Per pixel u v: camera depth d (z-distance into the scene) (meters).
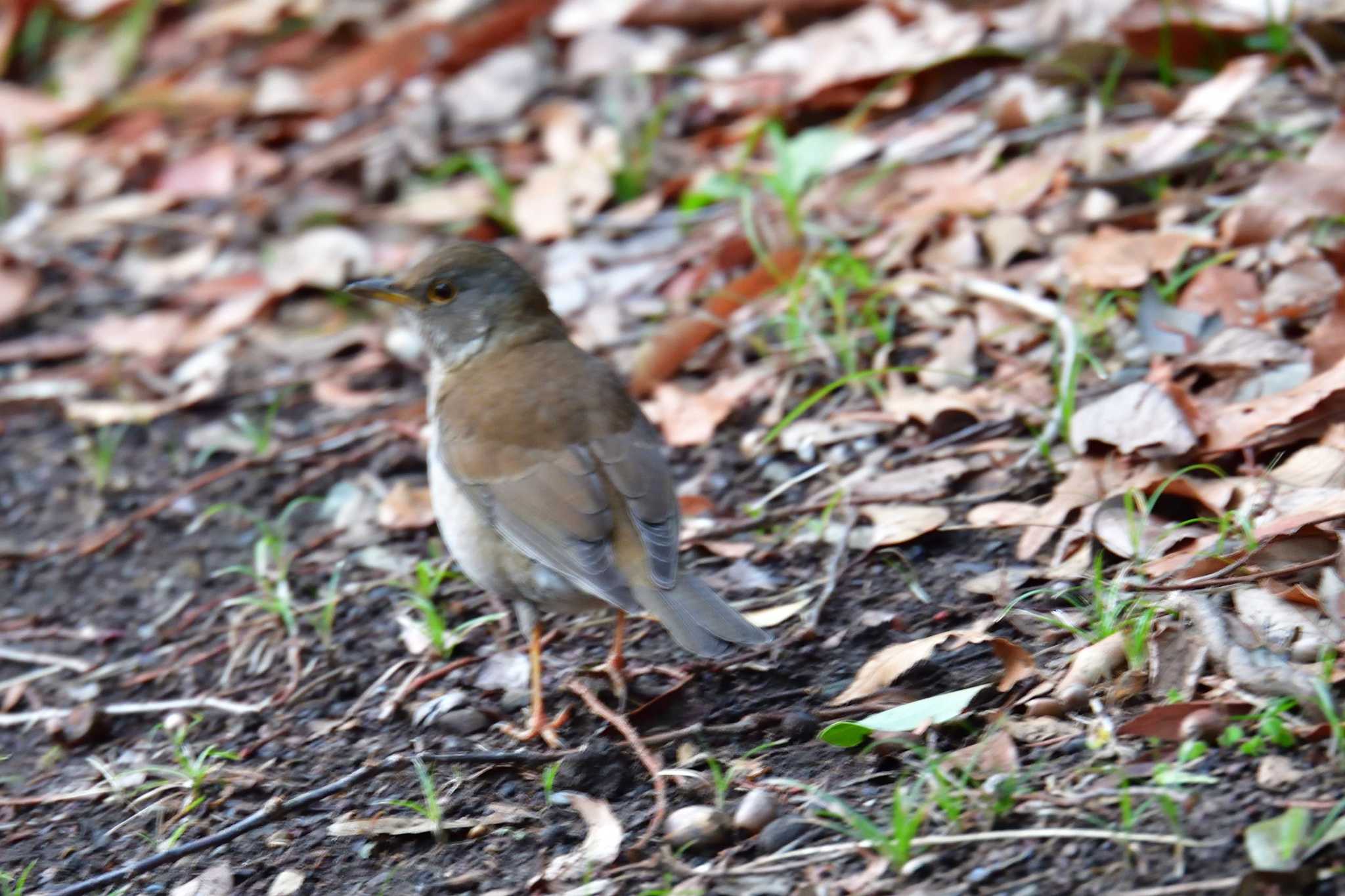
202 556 11.84
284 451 12.81
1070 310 11.48
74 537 12.34
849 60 15.37
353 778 8.59
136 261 16.41
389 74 18.08
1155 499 9.09
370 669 9.94
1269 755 6.96
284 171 17.19
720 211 14.48
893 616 9.11
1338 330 9.71
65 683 10.62
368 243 15.59
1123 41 13.73
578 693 8.95
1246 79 12.77
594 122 16.27
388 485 12.11
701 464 11.41
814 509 10.35
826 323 12.31
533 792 8.29
